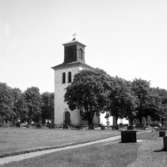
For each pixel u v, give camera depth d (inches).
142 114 3255.4
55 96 3154.5
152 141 1026.7
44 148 818.8
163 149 740.0
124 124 3373.5
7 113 3316.9
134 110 2979.8
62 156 639.8
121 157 618.2
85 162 556.4
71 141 1056.8
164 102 3604.8
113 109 2822.3
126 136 1008.2
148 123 3376.0
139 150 743.1
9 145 884.6
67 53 3203.7
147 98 3201.3
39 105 4057.6
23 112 3764.8
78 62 2994.6
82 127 2630.4
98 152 707.4
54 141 1050.7
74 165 526.6
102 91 2556.6
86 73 2682.1
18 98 3774.6
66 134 1473.9
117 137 1333.7
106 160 578.6
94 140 1139.9
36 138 1186.6
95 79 2573.8
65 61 3201.3
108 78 2723.9
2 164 553.9
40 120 4197.8
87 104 2534.5
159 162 553.3
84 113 2694.4
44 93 4414.4
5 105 3292.3
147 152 700.0
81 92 2522.1
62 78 3129.9
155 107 3186.5
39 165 532.1
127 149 767.1
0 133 1441.9
